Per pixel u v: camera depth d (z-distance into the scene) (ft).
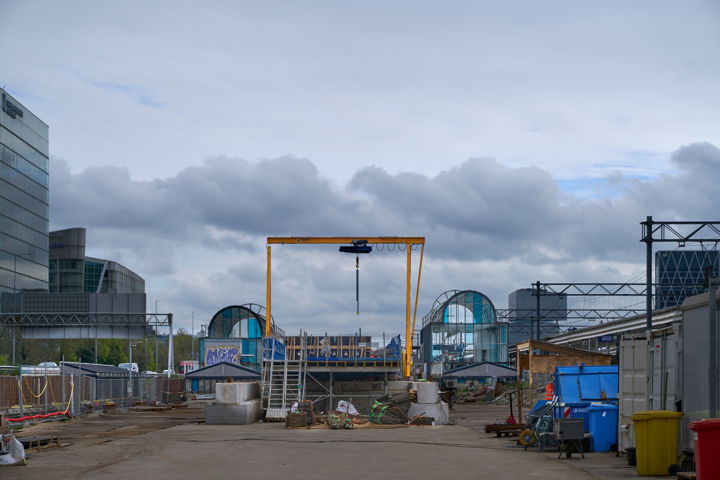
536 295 251.19
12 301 301.22
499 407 174.91
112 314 255.70
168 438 86.79
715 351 50.26
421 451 70.79
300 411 106.63
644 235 138.62
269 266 144.66
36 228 547.90
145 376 212.02
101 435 93.04
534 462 61.46
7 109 503.61
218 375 180.75
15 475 54.19
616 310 260.21
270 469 57.16
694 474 47.44
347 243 142.82
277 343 128.77
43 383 131.13
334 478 52.06
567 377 74.54
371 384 132.16
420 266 143.84
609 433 67.92
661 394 60.03
